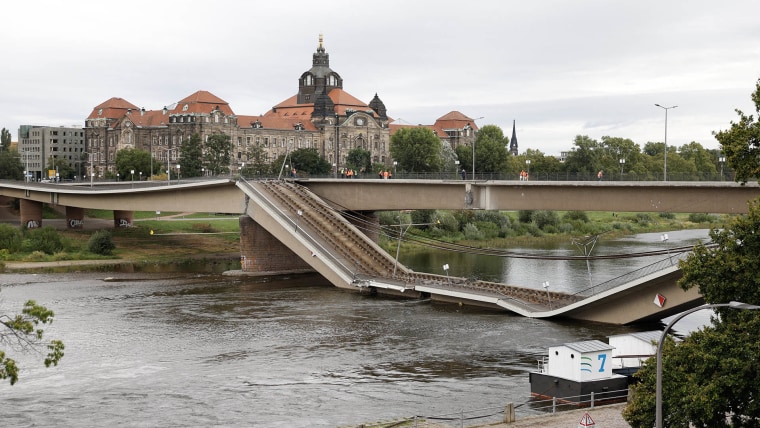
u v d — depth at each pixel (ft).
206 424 187.73
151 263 501.15
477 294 328.90
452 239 604.49
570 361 200.85
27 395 211.41
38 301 350.23
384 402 202.80
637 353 216.13
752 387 137.18
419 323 298.76
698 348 142.20
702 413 135.44
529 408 196.13
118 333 284.20
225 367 238.68
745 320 143.43
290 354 253.65
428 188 408.05
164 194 498.69
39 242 519.60
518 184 364.99
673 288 272.31
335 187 449.48
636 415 143.74
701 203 320.91
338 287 385.91
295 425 185.88
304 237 396.57
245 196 440.45
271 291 379.14
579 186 350.43
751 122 155.22
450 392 210.59
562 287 374.84
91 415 195.11
